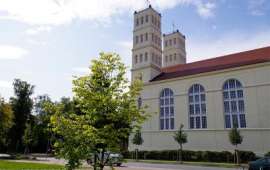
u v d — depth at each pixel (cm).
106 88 998
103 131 937
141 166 2838
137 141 4512
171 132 4534
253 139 3716
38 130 5925
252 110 3812
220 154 3719
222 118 4044
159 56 5606
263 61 3950
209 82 4306
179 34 6438
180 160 3888
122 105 988
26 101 5900
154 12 5716
